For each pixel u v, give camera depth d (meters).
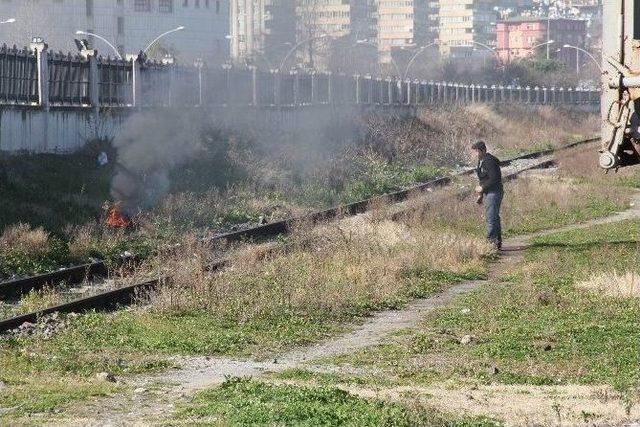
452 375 19.53
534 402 16.45
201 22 192.62
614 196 61.16
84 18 169.12
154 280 29.02
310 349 22.67
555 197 58.56
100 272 31.95
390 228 41.28
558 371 19.67
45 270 31.78
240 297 27.22
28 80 48.38
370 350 22.33
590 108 169.00
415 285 31.36
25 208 38.91
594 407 15.91
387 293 29.45
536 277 33.06
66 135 51.00
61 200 42.06
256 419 14.54
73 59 52.06
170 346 21.92
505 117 119.88
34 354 20.28
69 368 19.17
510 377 19.06
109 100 55.56
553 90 158.00
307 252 35.75
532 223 49.75
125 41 176.38
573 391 17.58
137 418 15.06
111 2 173.00
